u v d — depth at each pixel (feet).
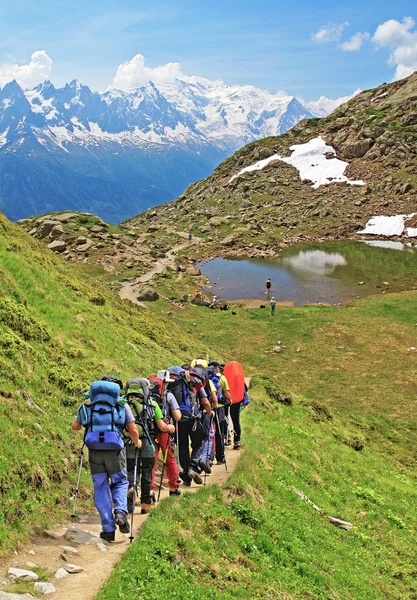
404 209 356.79
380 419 102.89
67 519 31.81
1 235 84.17
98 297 92.48
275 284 229.45
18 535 27.04
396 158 416.26
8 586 21.99
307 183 426.92
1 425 34.71
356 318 169.07
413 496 67.87
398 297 191.93
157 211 491.72
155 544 28.32
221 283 233.55
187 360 95.86
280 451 63.00
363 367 130.11
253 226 356.38
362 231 341.62
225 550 32.07
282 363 134.62
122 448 28.27
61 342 59.82
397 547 50.49
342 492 59.62
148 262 260.42
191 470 39.83
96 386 29.01
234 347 146.72
